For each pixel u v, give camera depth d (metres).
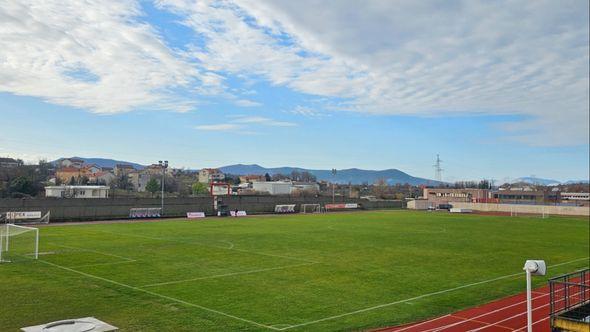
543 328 16.94
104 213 66.62
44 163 139.62
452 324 17.52
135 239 41.91
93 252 33.44
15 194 87.94
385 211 104.06
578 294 22.34
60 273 25.61
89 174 158.12
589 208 99.75
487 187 193.62
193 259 31.09
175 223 61.75
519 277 27.02
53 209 61.50
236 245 38.75
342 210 104.25
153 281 24.03
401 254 35.16
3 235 39.06
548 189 196.50
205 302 20.00
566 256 36.03
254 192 150.88
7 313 17.78
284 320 17.69
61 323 16.45
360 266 29.62
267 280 24.88
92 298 20.25
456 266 30.39
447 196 155.38
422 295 22.17
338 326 17.08
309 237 45.88
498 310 19.58
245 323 17.17
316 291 22.56
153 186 121.19
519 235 51.72
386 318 18.19
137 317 17.58
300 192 155.38
